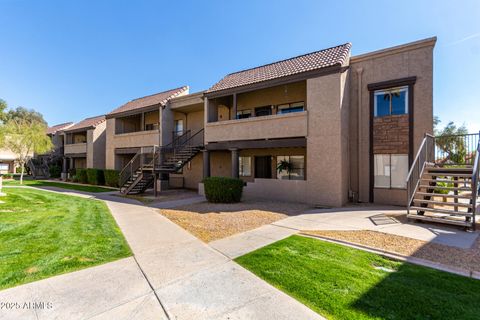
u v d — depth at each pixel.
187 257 4.35
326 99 10.52
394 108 10.83
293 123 11.31
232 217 7.82
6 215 7.88
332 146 10.28
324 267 3.86
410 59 10.47
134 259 4.24
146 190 16.39
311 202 10.66
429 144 9.62
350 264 4.00
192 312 2.67
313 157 10.73
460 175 7.52
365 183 11.36
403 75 10.57
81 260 4.14
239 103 15.62
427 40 10.05
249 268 3.86
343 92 10.70
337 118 10.20
